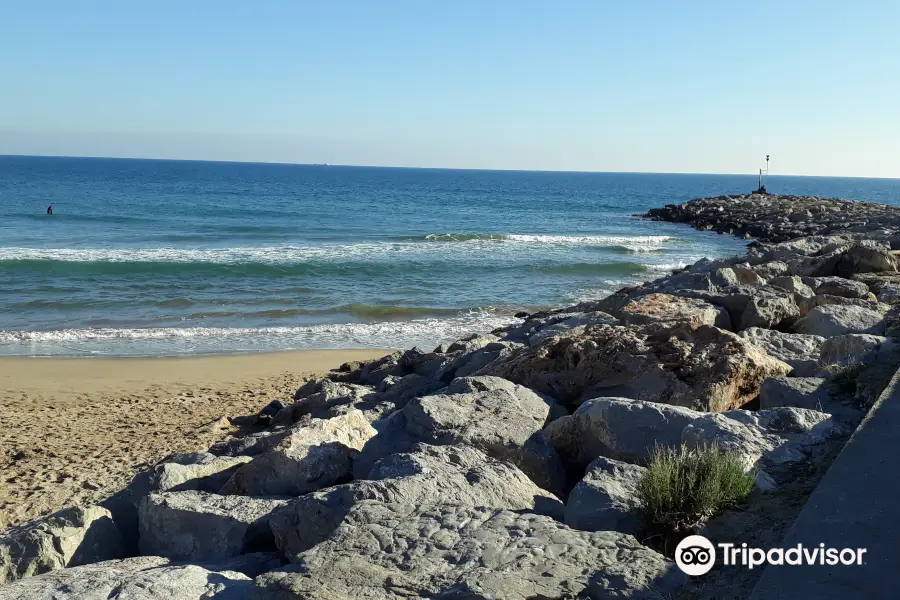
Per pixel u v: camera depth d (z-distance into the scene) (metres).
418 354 14.10
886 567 3.88
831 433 6.15
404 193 116.44
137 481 7.20
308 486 6.91
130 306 25.11
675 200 118.50
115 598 4.34
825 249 19.45
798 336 9.62
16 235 44.62
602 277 33.72
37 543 5.80
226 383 16.52
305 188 121.88
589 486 5.41
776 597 3.69
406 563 4.29
